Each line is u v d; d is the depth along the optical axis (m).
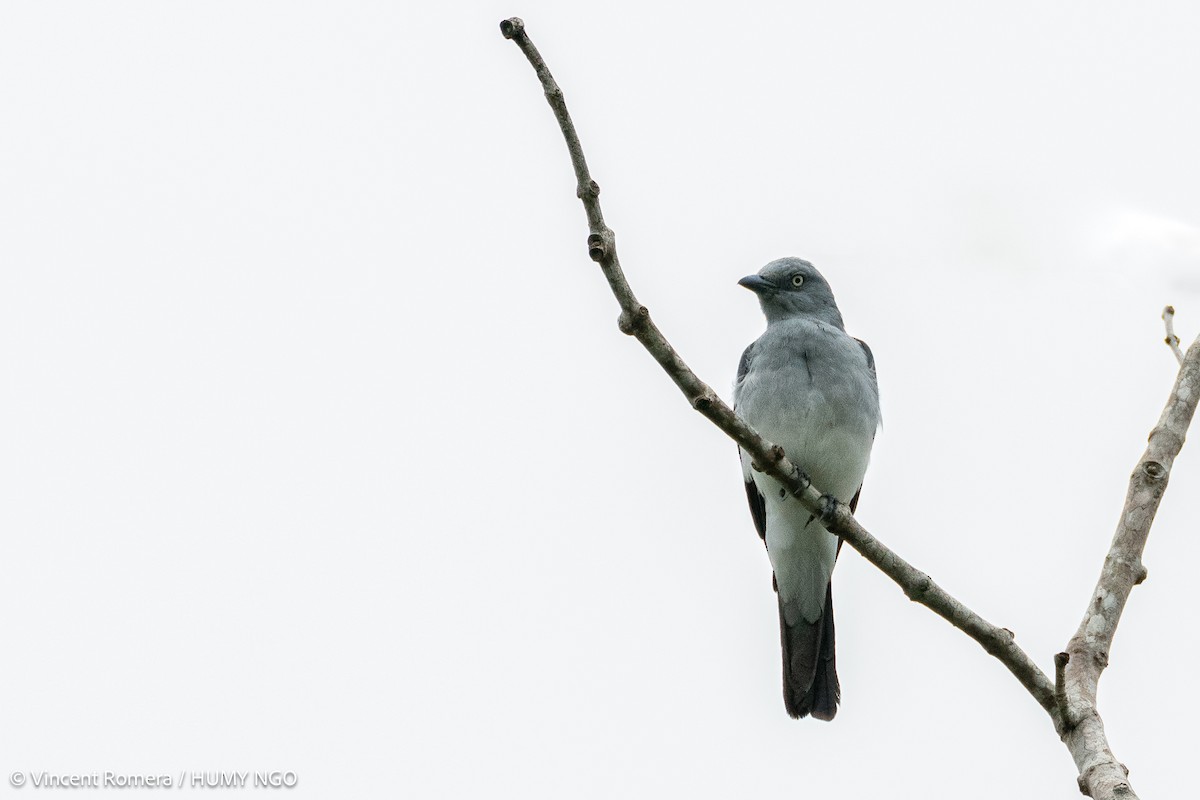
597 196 8.69
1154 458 9.21
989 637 8.92
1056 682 7.95
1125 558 8.88
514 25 8.45
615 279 8.86
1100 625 8.66
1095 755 7.67
